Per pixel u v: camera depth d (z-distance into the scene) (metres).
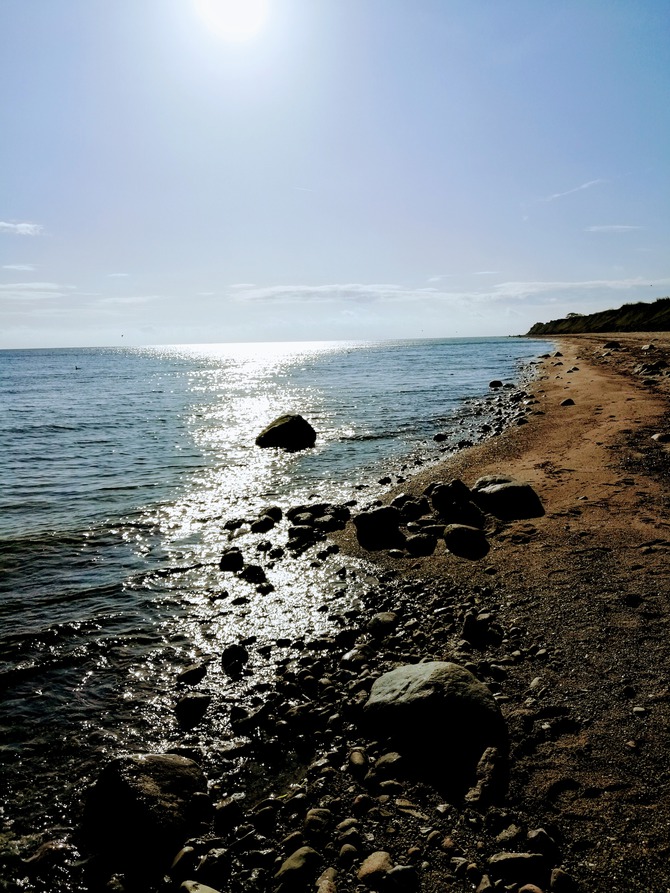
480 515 10.77
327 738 5.09
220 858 3.81
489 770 4.24
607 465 13.12
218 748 5.11
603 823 3.66
